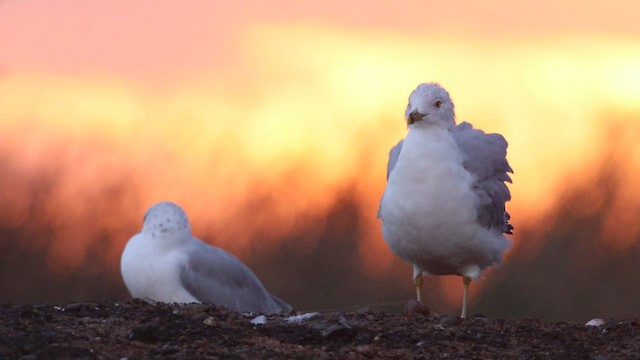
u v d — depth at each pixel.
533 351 10.09
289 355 9.81
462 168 12.41
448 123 12.49
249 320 10.91
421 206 12.27
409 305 11.52
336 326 10.40
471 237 12.41
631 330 10.70
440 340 10.36
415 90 12.54
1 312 10.48
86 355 9.36
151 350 9.70
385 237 12.91
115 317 10.54
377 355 9.91
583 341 10.42
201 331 10.28
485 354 9.99
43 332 9.86
